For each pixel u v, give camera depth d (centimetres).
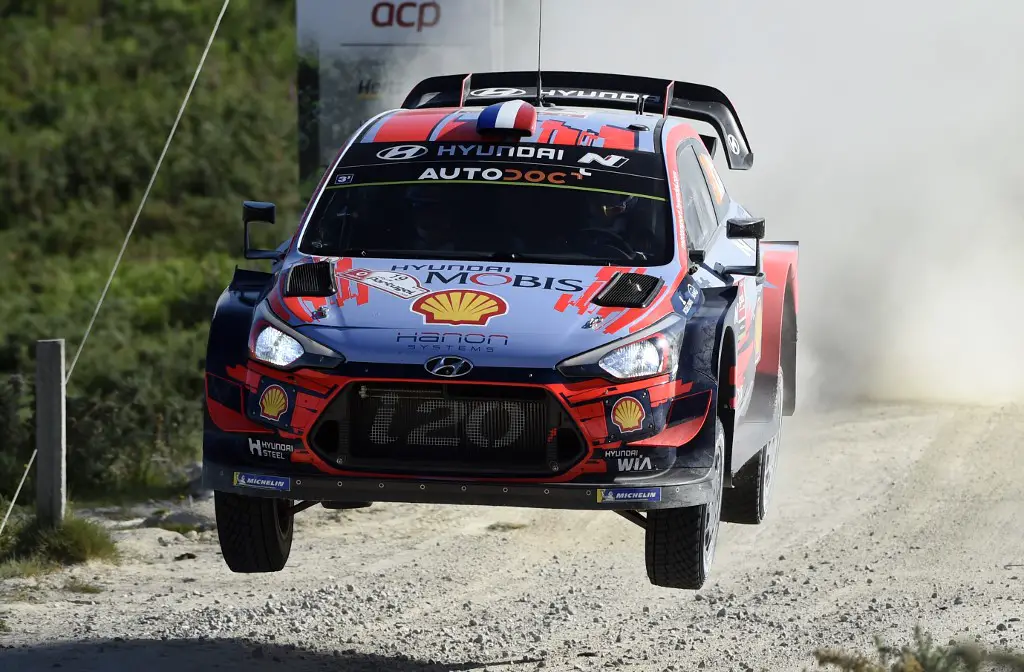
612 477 2125
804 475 4062
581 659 2431
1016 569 3134
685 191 2619
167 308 6856
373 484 2098
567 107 2897
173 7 12475
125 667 2255
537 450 2111
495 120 2608
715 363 2233
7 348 5619
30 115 10094
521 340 2142
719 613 2783
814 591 2977
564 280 2306
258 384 2166
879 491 3884
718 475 2275
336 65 5644
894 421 4734
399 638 2573
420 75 5631
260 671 2267
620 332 2177
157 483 4081
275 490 2133
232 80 11369
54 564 3152
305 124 5669
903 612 2780
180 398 4628
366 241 2450
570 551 3366
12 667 2238
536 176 2531
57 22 11988
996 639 2492
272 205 2489
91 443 4062
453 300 2231
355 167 2586
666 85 3034
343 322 2188
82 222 8706
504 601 2903
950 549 3325
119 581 3058
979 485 3922
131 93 10856
